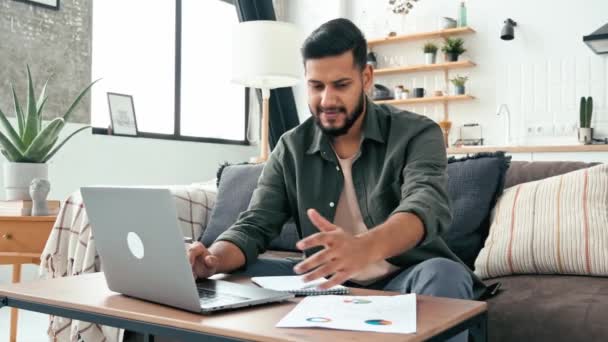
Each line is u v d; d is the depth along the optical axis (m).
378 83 6.03
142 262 1.07
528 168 2.07
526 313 1.56
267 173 1.69
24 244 2.37
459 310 1.00
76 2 4.14
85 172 4.30
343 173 1.59
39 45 3.93
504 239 1.84
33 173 2.57
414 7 5.84
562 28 5.25
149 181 4.91
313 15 6.19
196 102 5.53
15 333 2.54
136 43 4.91
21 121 2.67
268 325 0.91
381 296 1.12
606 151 4.30
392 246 1.08
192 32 5.47
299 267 0.97
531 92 5.36
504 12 5.48
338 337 0.83
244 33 3.40
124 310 1.03
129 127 4.70
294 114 5.50
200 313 0.99
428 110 5.80
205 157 5.50
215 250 1.40
